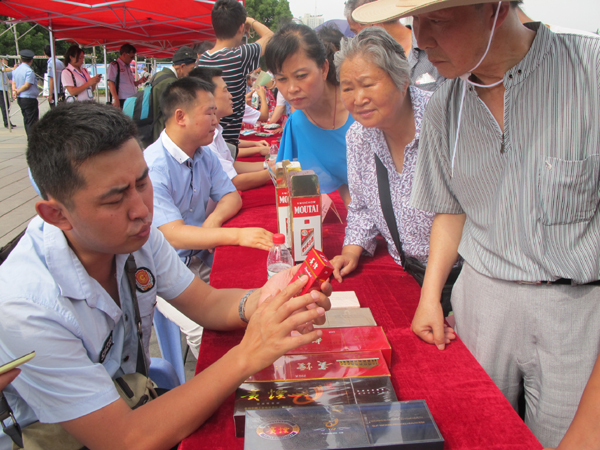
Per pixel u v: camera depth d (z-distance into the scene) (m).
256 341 0.91
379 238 1.93
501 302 1.24
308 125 2.22
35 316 0.86
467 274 1.37
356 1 2.70
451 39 0.95
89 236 0.90
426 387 0.98
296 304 0.91
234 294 1.29
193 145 2.16
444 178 1.32
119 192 0.85
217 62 3.20
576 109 1.00
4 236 4.21
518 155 1.10
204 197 2.34
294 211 1.51
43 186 0.85
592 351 1.17
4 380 0.75
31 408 0.97
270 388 0.93
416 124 1.46
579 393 1.19
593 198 1.06
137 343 1.17
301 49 1.90
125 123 0.86
